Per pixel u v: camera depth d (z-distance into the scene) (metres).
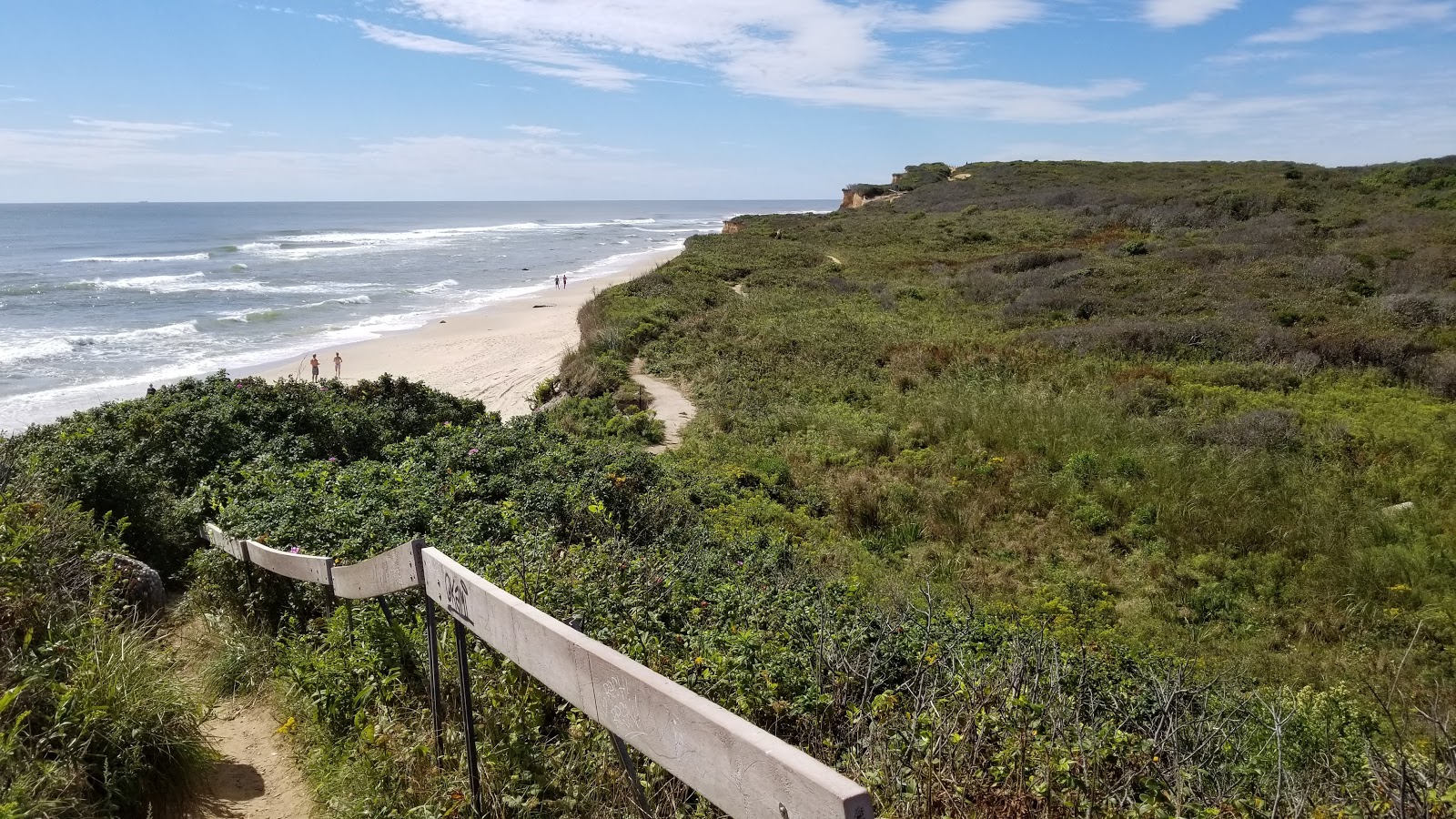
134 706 3.67
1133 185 55.19
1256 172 57.75
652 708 2.01
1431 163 45.19
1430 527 10.65
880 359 21.39
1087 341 20.72
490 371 28.03
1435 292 23.08
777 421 16.70
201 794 3.68
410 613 4.64
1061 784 3.31
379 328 37.47
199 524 7.18
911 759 3.37
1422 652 8.23
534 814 3.13
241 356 30.78
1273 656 8.38
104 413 9.67
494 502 8.01
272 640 4.98
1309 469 12.70
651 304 29.23
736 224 62.00
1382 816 3.33
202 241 101.50
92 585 4.96
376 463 8.53
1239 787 3.80
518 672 3.77
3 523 4.72
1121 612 9.41
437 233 130.00
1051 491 12.45
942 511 12.02
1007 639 5.84
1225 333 20.28
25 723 3.37
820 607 5.80
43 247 90.50
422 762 3.40
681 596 5.71
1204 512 11.37
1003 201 55.03
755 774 1.69
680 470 13.01
